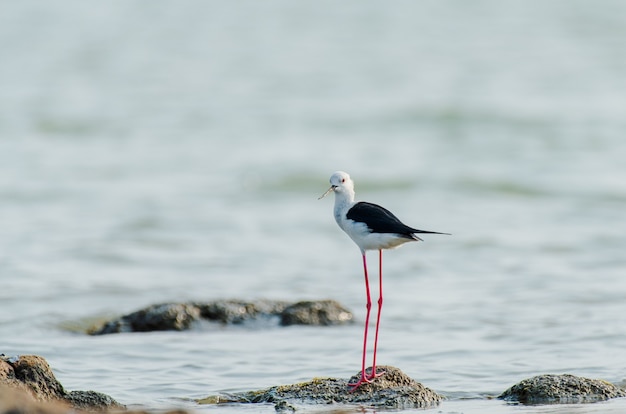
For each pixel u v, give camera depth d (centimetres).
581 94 3784
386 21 5362
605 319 1435
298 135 3347
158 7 5897
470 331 1390
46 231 2191
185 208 2469
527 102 3675
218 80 4197
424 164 2950
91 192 2620
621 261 1900
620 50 4541
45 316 1499
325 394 1016
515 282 1738
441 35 4981
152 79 4256
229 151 3142
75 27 5344
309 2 5966
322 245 2105
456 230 2236
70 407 937
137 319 1430
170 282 1762
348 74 4231
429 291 1681
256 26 5338
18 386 922
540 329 1384
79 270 1848
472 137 3284
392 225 986
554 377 1050
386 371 1048
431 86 3959
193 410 986
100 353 1260
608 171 2820
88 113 3653
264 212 2459
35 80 4228
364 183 2742
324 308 1460
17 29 5294
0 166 2920
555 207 2462
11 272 1812
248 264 1923
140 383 1116
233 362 1217
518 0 5753
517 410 980
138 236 2166
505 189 2664
